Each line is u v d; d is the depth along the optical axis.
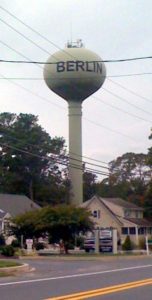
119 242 67.94
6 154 94.56
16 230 52.53
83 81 67.62
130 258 46.16
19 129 94.81
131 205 79.94
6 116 95.56
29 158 93.88
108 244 54.66
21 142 92.81
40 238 58.28
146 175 101.75
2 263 30.64
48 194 94.69
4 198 70.81
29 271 29.16
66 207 51.41
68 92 69.81
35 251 49.78
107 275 26.47
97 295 17.69
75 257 44.62
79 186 75.94
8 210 67.69
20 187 94.94
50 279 24.06
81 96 70.81
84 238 58.69
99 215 75.31
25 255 45.78
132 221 75.50
